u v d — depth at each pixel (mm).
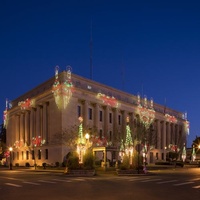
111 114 76375
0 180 29266
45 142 66562
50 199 15641
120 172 35875
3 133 106062
